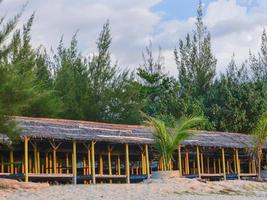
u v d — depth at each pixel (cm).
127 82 5659
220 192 2628
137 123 5553
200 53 7162
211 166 4559
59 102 4900
